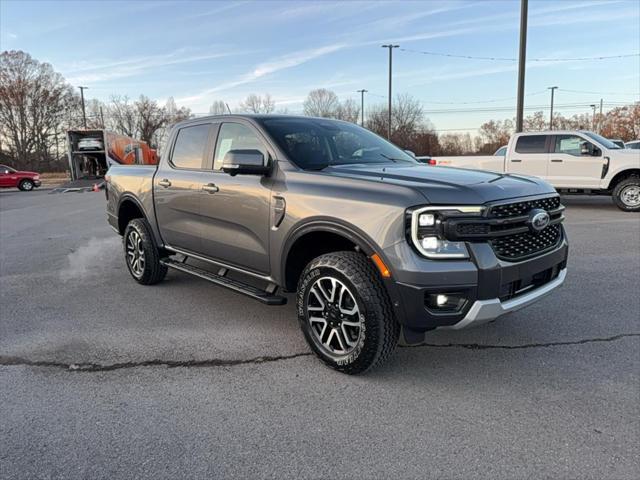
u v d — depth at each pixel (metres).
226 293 5.20
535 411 2.76
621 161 10.91
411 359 3.47
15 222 12.15
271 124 3.99
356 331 3.16
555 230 3.46
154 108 79.81
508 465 2.29
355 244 3.12
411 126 63.00
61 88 68.69
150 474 2.27
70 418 2.76
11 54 63.81
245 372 3.32
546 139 11.87
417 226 2.77
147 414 2.80
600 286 5.13
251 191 3.74
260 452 2.43
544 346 3.65
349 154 4.05
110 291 5.34
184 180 4.55
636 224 9.14
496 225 2.85
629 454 2.35
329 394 3.00
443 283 2.75
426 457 2.37
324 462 2.34
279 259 3.56
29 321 4.38
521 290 3.08
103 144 26.73
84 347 3.77
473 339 3.80
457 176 3.27
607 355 3.47
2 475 2.27
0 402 2.95
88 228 10.73
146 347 3.75
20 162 64.06
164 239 5.09
